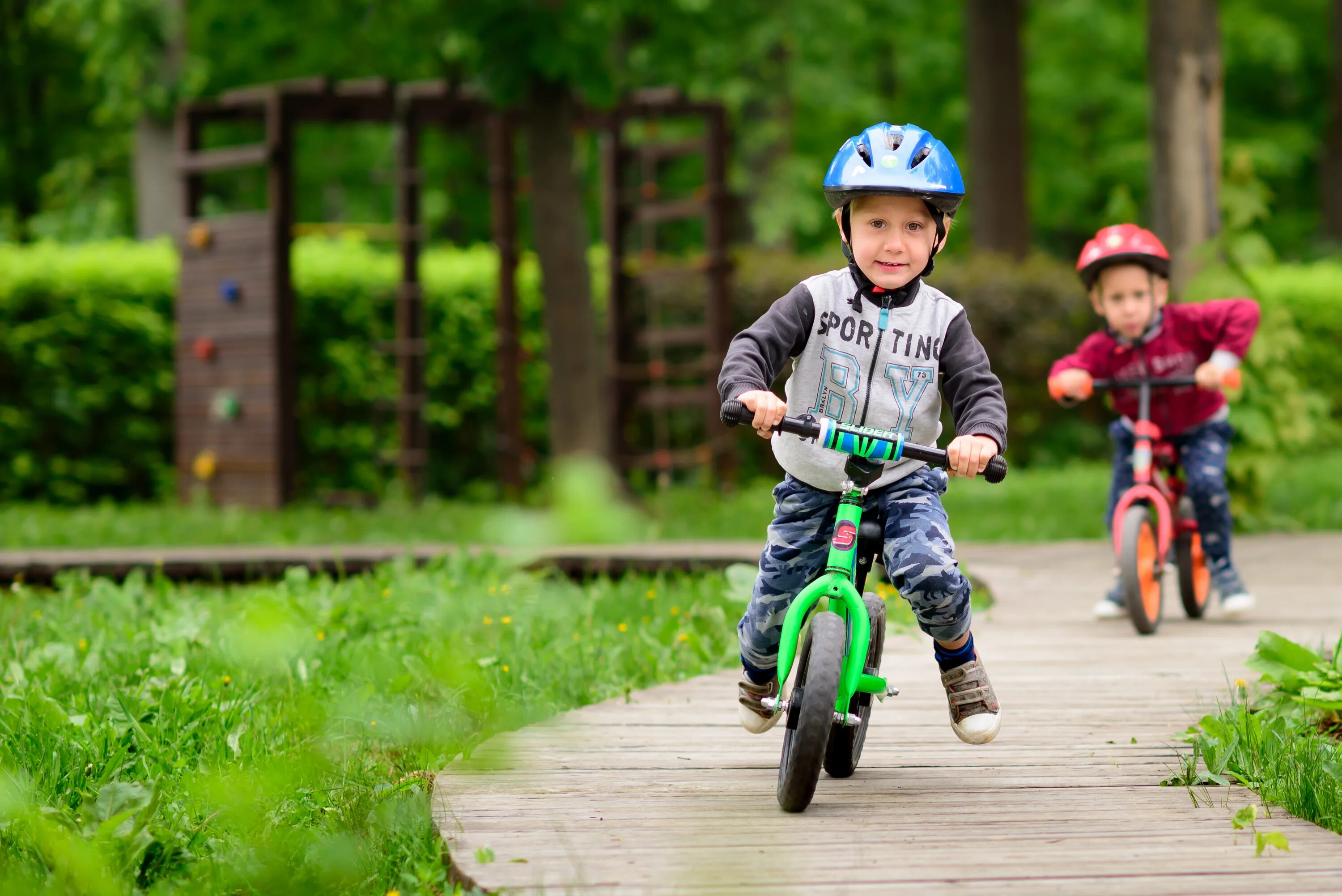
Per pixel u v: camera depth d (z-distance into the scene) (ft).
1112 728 32.27
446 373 114.73
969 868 22.02
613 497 89.20
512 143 99.55
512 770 28.35
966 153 206.49
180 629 43.32
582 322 90.33
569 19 82.07
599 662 41.04
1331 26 193.06
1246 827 24.14
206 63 140.15
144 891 21.56
